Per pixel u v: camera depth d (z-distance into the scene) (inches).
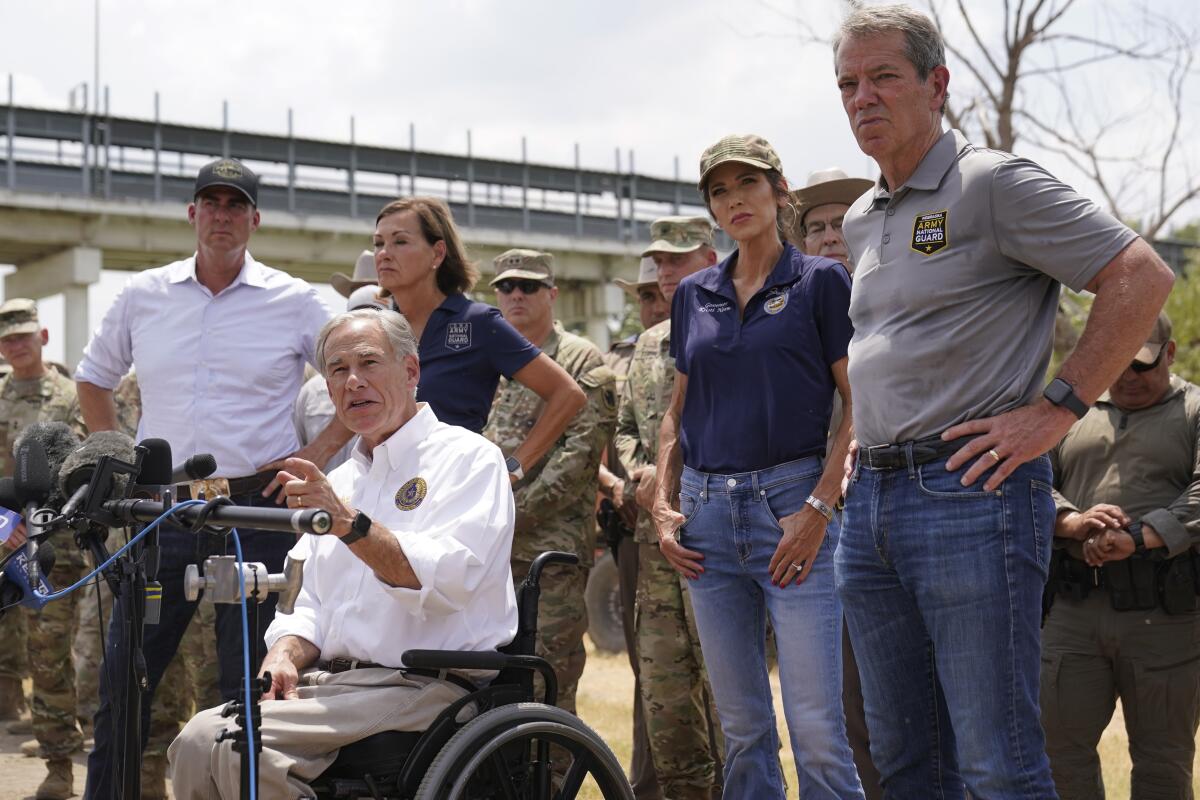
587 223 1390.3
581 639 210.8
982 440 118.4
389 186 1288.1
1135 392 183.3
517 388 220.7
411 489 136.6
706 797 198.4
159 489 129.4
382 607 133.5
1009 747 119.4
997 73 587.5
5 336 315.0
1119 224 117.7
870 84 126.0
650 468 193.5
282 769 119.6
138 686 124.3
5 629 317.4
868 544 128.3
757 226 155.6
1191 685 175.9
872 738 134.7
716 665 155.5
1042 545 120.4
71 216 1119.0
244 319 197.3
